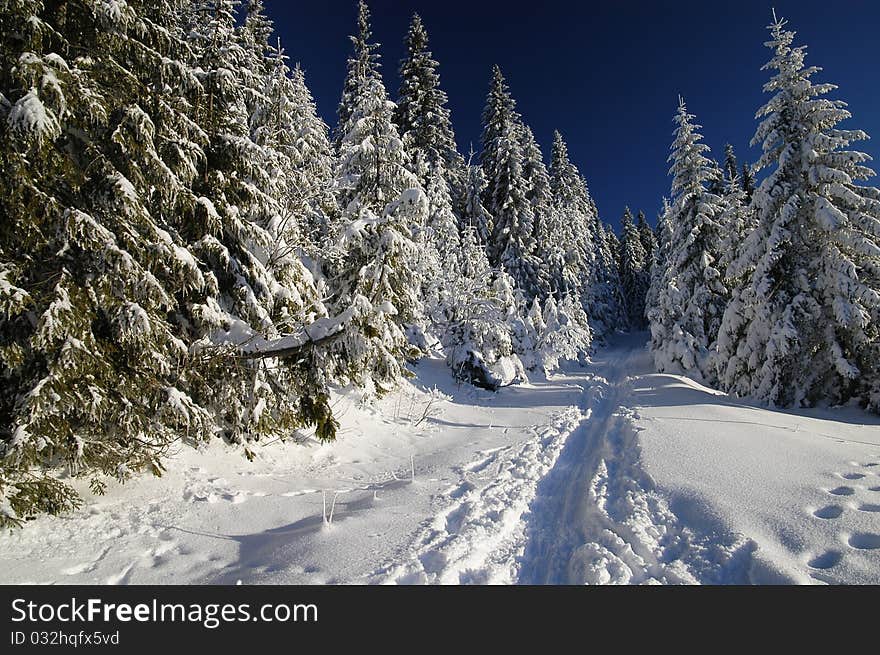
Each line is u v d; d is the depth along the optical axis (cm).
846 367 1272
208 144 711
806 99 1420
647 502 573
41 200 469
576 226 3734
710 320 2162
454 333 1805
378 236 862
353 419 1023
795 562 408
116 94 560
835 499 523
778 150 1475
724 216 2281
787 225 1423
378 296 813
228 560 462
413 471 769
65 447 493
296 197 1010
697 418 1034
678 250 2286
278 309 826
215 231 709
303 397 755
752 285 1430
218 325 688
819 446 773
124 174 572
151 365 560
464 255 2155
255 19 1376
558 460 845
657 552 452
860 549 413
